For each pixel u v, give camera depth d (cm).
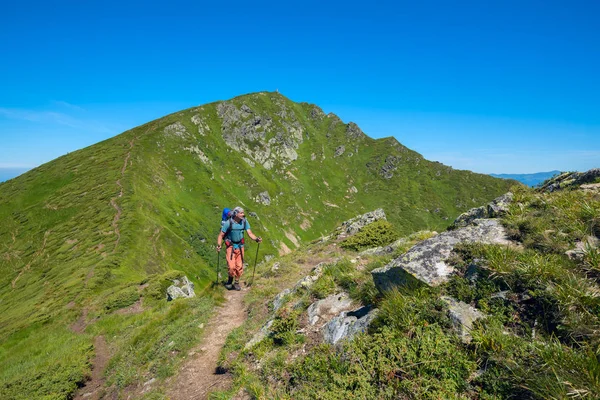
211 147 16412
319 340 609
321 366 494
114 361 1208
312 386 468
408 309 501
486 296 474
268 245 12850
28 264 6519
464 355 402
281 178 19125
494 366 379
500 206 811
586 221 564
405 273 564
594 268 443
